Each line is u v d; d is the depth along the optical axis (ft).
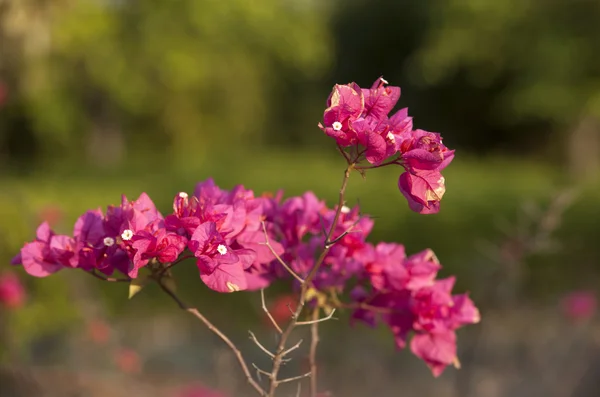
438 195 4.71
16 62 21.94
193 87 81.61
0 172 72.18
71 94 78.38
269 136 108.58
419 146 4.69
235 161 82.48
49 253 5.15
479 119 96.12
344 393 18.10
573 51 69.05
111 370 18.44
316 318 6.02
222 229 5.01
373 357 20.24
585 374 17.12
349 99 4.61
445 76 89.61
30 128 82.23
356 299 6.22
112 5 77.87
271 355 4.99
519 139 93.04
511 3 72.08
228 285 4.72
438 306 5.99
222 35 82.23
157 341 23.21
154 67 78.95
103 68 75.20
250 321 24.84
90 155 86.02
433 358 6.03
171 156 83.66
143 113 83.30
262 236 5.37
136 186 59.88
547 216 12.26
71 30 66.44
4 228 20.25
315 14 95.96
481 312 14.62
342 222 5.98
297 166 75.72
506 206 41.34
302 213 6.02
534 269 28.96
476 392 15.29
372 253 6.03
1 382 14.76
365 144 4.58
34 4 20.34
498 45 74.84
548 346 19.69
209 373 19.84
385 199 43.21
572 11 70.03
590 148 73.56
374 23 106.01
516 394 16.40
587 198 39.88
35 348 19.17
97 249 5.04
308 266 5.99
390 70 106.93
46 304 20.77
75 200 44.14
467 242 34.96
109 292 26.86
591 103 68.39
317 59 91.15
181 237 4.74
